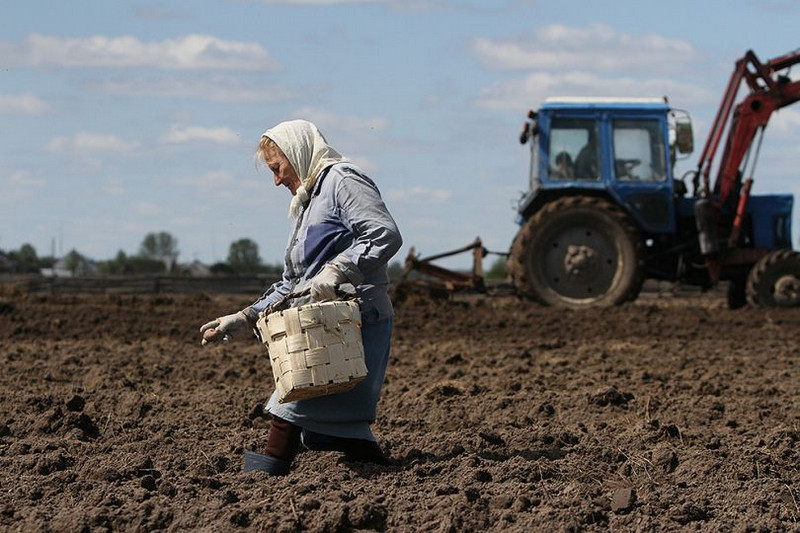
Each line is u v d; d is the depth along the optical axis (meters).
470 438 10.97
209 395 14.22
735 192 29.11
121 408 12.97
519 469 9.42
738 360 18.56
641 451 10.66
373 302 9.12
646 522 8.12
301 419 9.23
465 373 16.66
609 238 28.25
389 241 8.80
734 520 8.28
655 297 42.78
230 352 19.45
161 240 114.75
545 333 23.58
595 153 28.59
